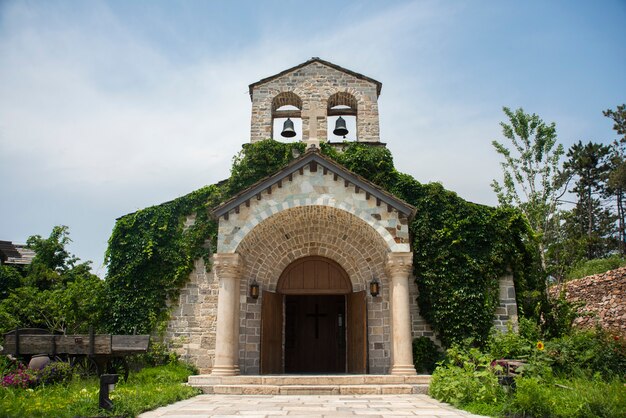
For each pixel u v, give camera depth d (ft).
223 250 49.93
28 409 25.58
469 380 32.63
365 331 53.11
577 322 69.10
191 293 56.03
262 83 67.82
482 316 53.21
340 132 61.82
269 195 51.57
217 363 46.98
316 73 67.77
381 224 50.37
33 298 66.74
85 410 26.45
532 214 80.33
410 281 55.67
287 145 62.13
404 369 46.29
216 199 59.21
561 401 28.37
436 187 58.08
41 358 39.52
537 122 85.10
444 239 55.88
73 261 88.63
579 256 77.30
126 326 54.85
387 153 61.41
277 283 56.80
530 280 57.06
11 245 91.45
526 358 44.16
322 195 51.34
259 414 27.27
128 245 57.82
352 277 56.24
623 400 26.27
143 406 28.89
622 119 131.44
